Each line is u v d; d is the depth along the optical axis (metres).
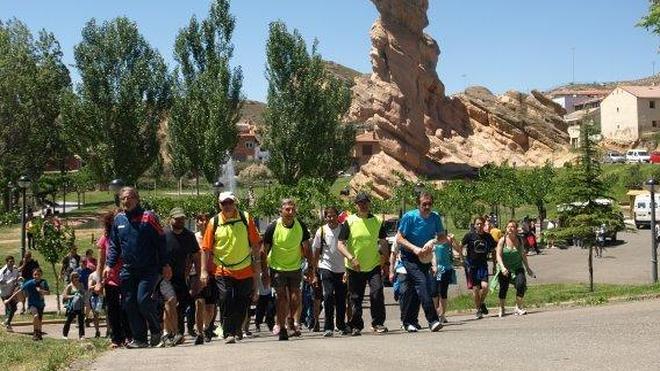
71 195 82.00
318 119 58.19
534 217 55.38
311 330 14.70
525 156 81.06
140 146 60.78
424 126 69.50
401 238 11.39
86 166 64.19
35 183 59.41
